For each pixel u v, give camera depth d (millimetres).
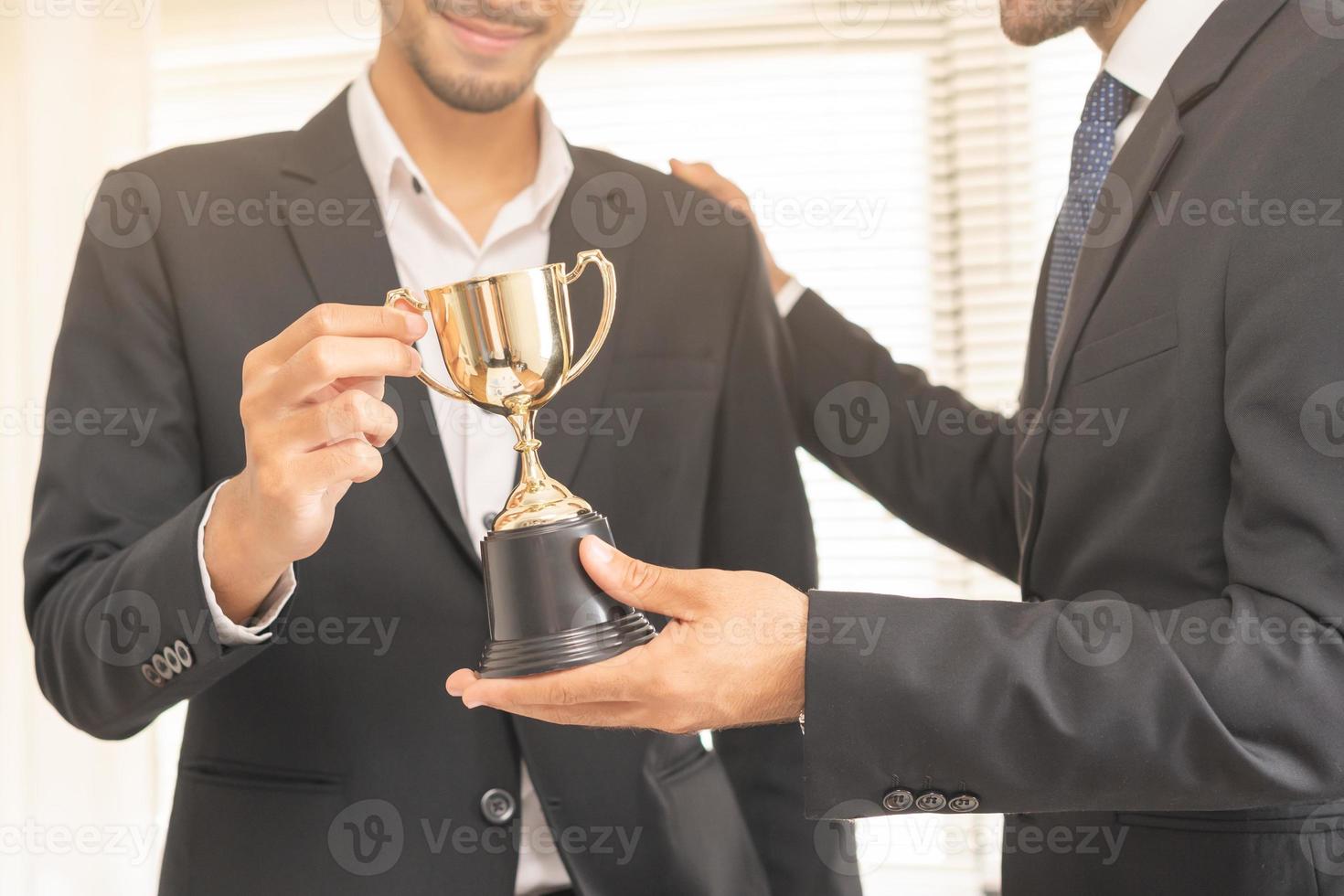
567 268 1229
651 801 1149
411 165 1200
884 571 2561
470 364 942
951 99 2549
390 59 1213
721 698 911
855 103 2561
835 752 914
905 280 2570
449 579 1106
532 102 1267
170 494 1108
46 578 1064
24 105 2295
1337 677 884
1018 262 2537
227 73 2547
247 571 935
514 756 1118
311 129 1229
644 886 1131
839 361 1596
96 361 1119
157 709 1015
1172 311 1030
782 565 1284
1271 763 882
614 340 1223
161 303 1132
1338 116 946
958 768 914
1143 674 894
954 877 2473
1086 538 1107
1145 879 1069
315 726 1100
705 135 2572
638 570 910
